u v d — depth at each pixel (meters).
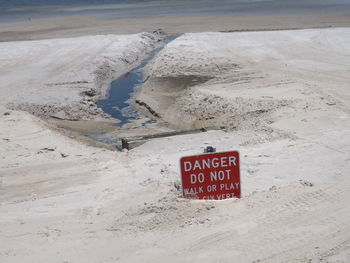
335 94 18.59
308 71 23.80
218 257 6.22
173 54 28.89
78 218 8.63
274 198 7.98
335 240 6.46
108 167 11.91
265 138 13.44
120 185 10.46
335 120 14.62
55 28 56.62
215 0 102.38
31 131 15.80
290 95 18.59
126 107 22.03
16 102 21.55
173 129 18.25
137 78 28.11
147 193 9.60
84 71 27.48
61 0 138.38
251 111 16.72
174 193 9.04
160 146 14.05
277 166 10.92
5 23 68.94
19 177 11.50
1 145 14.26
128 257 6.53
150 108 21.06
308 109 15.93
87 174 11.47
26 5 129.38
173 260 6.29
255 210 7.50
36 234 7.82
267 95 18.88
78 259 6.66
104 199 9.65
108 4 118.38
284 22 48.53
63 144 14.52
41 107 20.77
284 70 24.17
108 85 26.42
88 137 17.77
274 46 31.06
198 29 47.75
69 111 20.47
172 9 80.75
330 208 7.48
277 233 6.72
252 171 10.57
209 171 7.75
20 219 8.77
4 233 7.98
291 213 7.34
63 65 29.41
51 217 8.79
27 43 38.66
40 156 13.18
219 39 34.12
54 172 11.76
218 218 7.30
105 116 20.55
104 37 40.62
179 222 7.44
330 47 30.25
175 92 22.61
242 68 25.22
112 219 8.36
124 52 33.59
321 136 13.12
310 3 73.81
